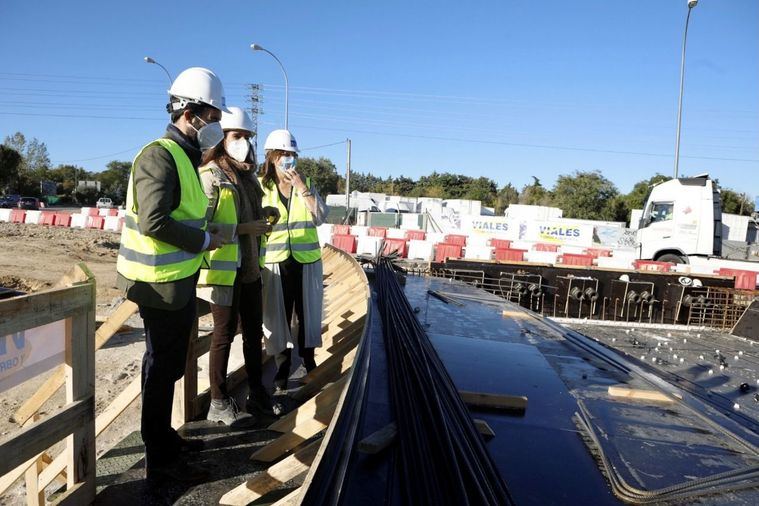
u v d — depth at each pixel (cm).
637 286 1066
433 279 780
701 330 970
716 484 169
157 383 235
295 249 378
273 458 266
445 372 270
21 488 334
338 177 6581
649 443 201
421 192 6894
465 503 147
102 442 385
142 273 224
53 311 203
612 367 313
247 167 329
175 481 244
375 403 236
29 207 4612
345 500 154
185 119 244
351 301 595
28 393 482
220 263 294
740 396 499
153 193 214
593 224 2614
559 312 1083
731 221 3238
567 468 179
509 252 1405
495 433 206
